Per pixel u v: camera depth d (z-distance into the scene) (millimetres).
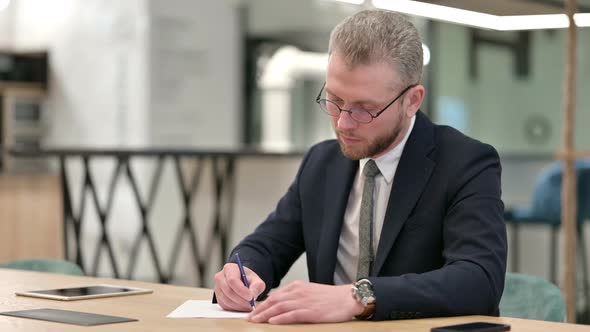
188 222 5875
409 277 1748
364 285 1695
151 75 7398
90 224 7578
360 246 2062
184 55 7605
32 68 8109
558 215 5539
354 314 1675
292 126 8031
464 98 7699
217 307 1836
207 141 7742
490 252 1857
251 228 6062
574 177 3324
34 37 8117
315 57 7914
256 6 7852
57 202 5570
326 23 7844
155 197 7078
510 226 6246
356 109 1907
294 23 7902
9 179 5414
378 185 2076
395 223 2014
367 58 1877
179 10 7551
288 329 1583
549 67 7422
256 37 7949
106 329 1579
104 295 1981
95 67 7758
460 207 1943
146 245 7145
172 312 1774
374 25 1899
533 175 6762
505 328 1590
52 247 5559
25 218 5496
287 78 8023
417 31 1957
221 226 6082
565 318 2115
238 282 1810
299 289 1685
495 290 1828
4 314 1733
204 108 7723
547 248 6277
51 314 1732
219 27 7789
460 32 7617
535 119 7508
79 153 5289
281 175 5949
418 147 2049
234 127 7922
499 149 7629
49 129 8047
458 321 1688
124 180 7348
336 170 2178
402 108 1941
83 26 7824
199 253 6336
